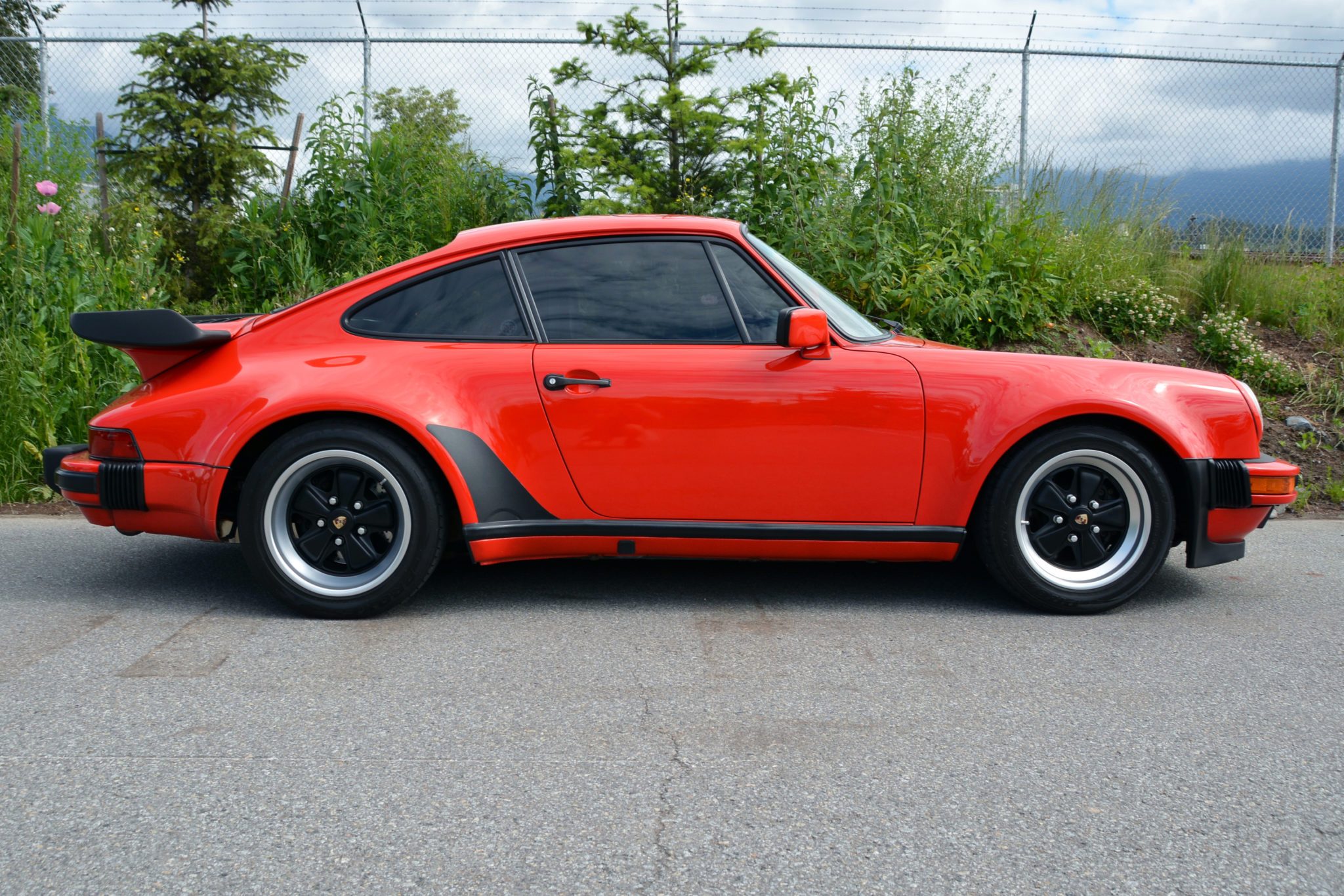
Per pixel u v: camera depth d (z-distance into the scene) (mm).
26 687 2740
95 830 1985
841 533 3396
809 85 7395
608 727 2498
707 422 3338
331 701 2658
